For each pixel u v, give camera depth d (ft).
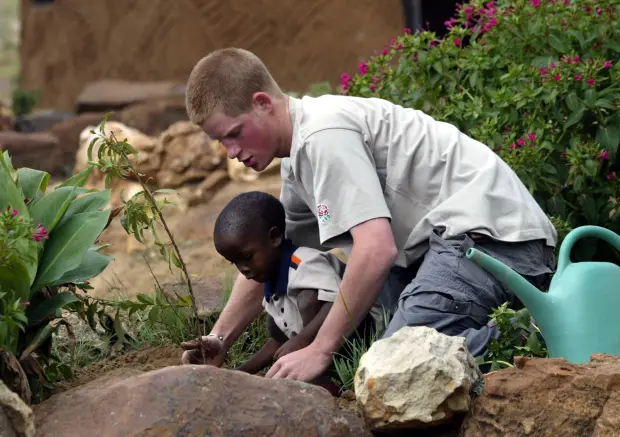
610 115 19.67
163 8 59.36
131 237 30.35
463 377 12.11
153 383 11.80
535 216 15.51
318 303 15.43
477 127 19.60
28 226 12.22
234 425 11.58
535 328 14.71
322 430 11.86
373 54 50.08
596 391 12.17
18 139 47.32
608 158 19.04
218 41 56.49
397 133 15.51
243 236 15.34
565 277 13.94
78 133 49.08
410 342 12.52
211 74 14.97
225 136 15.11
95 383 12.69
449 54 20.74
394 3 49.21
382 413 12.17
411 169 15.51
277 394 12.01
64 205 13.24
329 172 14.55
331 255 15.92
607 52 20.04
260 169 15.58
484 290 14.89
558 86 18.72
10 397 11.27
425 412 12.04
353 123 15.08
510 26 20.33
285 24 53.67
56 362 15.65
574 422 12.12
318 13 52.19
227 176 34.01
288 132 15.21
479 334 14.61
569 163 18.92
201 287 19.79
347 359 15.29
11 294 12.52
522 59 20.22
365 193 14.48
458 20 21.39
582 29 19.47
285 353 15.01
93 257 14.01
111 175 14.21
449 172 15.48
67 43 67.41
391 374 12.10
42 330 13.19
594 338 13.57
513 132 19.27
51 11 69.72
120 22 62.54
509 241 15.08
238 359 17.58
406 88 20.99
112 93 56.65
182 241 29.50
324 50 52.13
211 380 11.90
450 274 14.90
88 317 14.53
